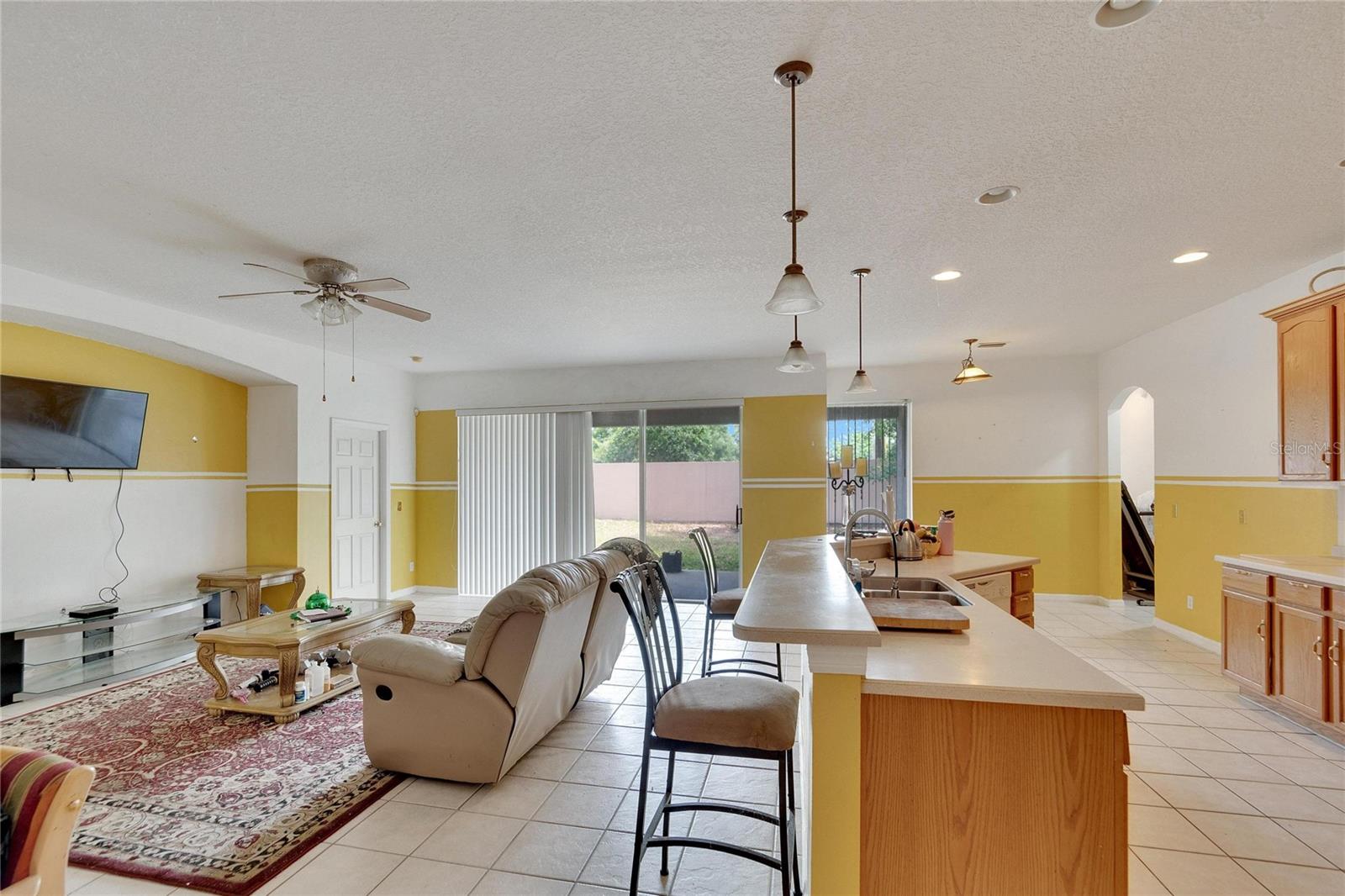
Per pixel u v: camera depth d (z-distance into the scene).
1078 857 1.47
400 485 7.23
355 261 3.50
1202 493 4.82
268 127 2.16
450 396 7.45
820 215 2.92
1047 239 3.23
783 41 1.73
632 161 2.41
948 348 6.16
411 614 4.58
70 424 4.36
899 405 7.18
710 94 1.98
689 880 2.15
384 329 5.21
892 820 1.53
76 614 4.18
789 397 6.49
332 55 1.78
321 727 3.43
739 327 5.14
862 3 1.58
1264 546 4.19
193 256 3.42
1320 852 2.28
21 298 3.69
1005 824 1.49
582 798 2.69
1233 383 4.44
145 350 4.86
